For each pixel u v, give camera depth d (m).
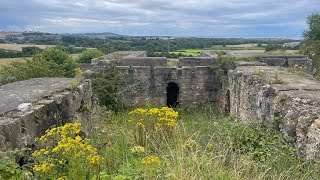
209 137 6.99
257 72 9.91
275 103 6.89
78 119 7.74
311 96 6.57
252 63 14.02
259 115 7.82
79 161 4.75
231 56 16.31
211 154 5.57
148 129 7.09
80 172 4.62
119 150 6.38
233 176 4.93
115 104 15.54
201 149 6.19
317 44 19.44
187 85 16.52
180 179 4.74
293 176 4.86
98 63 16.23
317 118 5.50
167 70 16.36
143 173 5.24
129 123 8.47
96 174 4.93
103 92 15.35
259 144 6.15
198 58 16.62
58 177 4.62
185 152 5.92
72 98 7.52
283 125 6.32
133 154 6.33
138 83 16.39
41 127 5.88
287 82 8.13
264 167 5.24
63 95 7.13
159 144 6.65
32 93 7.13
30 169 5.04
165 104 16.59
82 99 8.31
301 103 6.28
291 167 4.95
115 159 5.99
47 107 6.21
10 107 5.89
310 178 4.73
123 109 15.57
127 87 16.27
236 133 6.68
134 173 5.33
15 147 4.98
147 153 6.33
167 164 5.29
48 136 5.48
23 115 5.39
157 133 6.95
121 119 11.48
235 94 11.54
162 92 16.53
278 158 5.45
